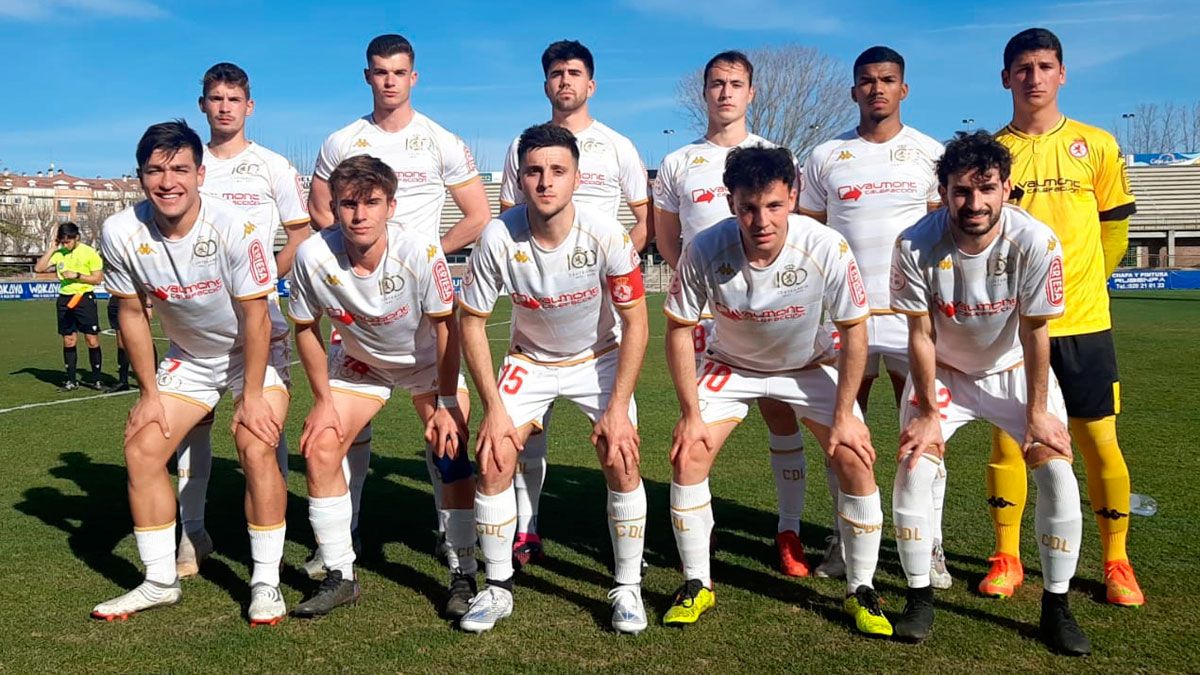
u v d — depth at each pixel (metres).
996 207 3.39
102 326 21.19
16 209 54.38
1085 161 4.16
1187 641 3.48
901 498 3.63
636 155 5.39
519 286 3.83
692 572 3.86
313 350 3.95
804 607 3.95
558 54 5.07
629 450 3.75
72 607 4.01
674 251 5.28
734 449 7.10
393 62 5.00
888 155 4.57
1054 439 3.51
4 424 8.71
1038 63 4.16
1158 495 5.41
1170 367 11.22
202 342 4.16
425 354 4.21
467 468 4.07
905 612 3.63
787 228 3.65
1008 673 3.25
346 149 5.09
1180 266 41.84
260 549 3.91
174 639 3.66
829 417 3.92
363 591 4.23
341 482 4.01
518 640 3.62
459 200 5.31
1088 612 3.78
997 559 4.13
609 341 4.17
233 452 7.41
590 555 4.72
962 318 3.67
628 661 3.40
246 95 5.09
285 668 3.38
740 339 3.89
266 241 5.09
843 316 3.64
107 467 6.81
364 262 3.87
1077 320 4.00
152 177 3.73
